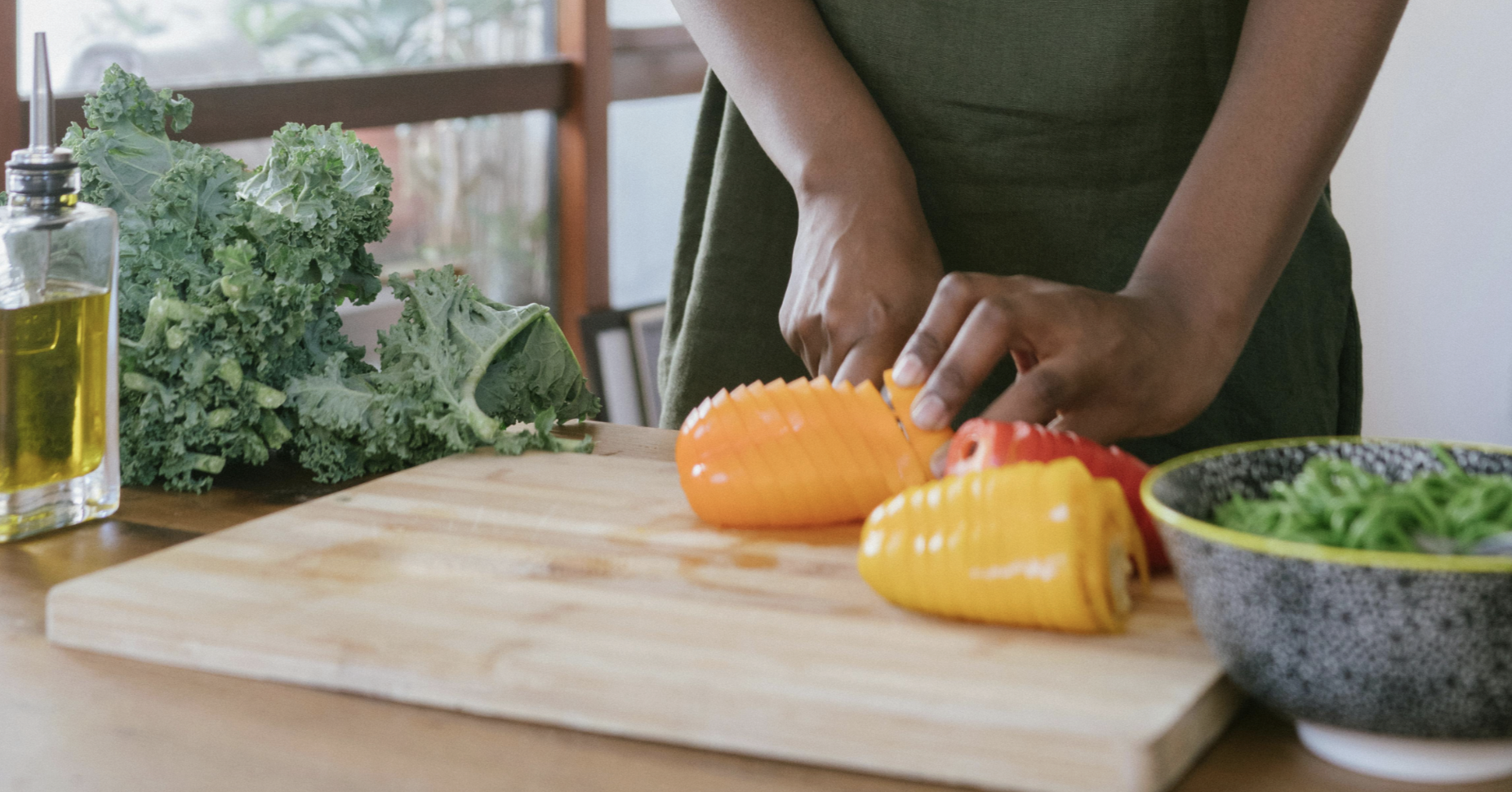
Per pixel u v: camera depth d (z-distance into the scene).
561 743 0.57
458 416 0.95
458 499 0.85
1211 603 0.54
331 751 0.56
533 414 1.06
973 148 1.19
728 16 1.08
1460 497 0.55
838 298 0.93
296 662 0.63
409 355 0.99
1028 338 0.78
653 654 0.60
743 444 0.77
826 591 0.69
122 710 0.60
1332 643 0.50
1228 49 1.12
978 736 0.53
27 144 2.44
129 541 0.82
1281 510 0.55
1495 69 2.55
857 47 1.20
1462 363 2.74
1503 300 2.66
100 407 0.84
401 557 0.74
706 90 1.34
